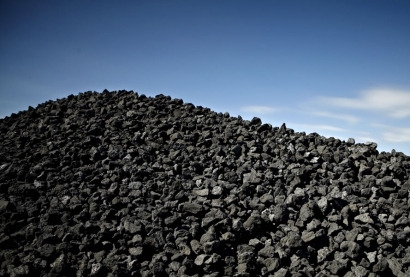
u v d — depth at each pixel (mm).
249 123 13773
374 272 7406
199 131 12352
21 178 9086
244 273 6977
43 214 7895
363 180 10375
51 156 10117
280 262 7301
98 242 7270
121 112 13320
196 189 9141
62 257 6801
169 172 9672
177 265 6930
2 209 7871
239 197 8984
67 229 7512
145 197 8656
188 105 14375
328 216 8602
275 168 10312
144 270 6859
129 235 7496
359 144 12898
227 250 7531
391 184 10125
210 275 6848
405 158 11766
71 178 9180
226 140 11641
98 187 8984
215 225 7875
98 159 10188
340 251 7809
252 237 7988
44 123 12445
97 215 7910
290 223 8352
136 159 10023
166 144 11430
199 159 10539
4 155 10141
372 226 8555
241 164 10406
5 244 7082
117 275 6660
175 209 8312
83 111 13219
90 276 6648
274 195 9180
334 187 9586
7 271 6551
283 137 12570
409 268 7633
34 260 6746
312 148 11984
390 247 8070
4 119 14070
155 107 13898
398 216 8922
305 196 9055
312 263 7590
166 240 7531
